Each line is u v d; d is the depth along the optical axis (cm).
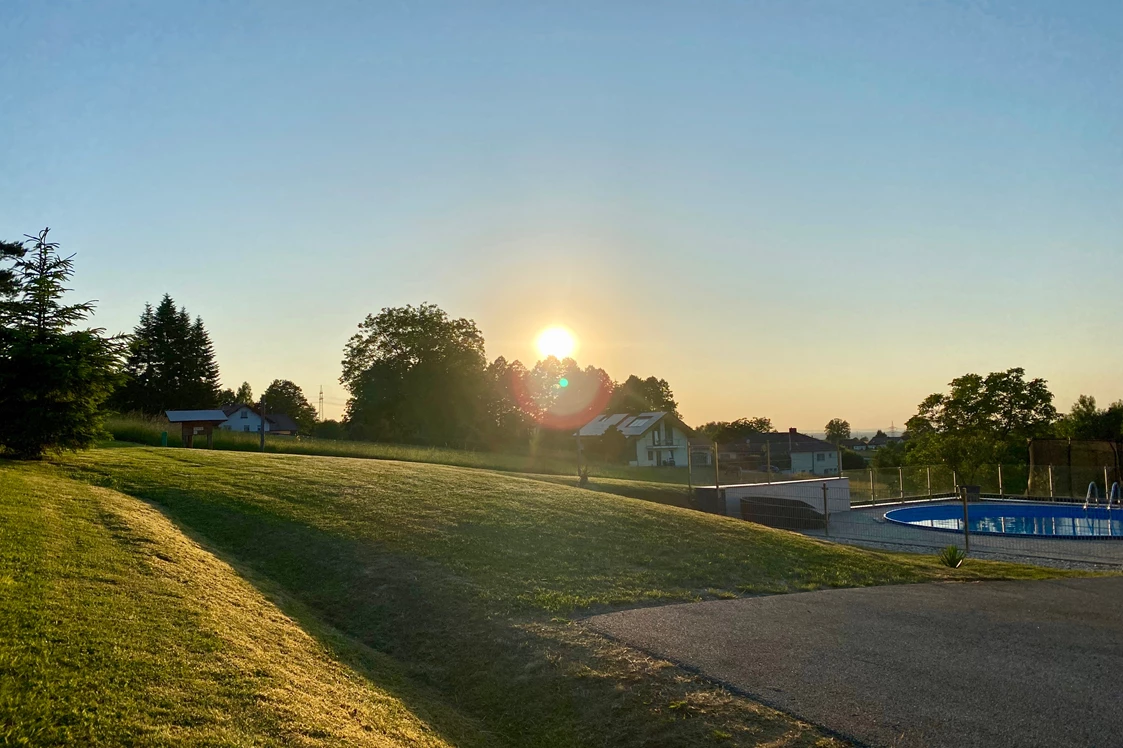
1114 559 1820
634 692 786
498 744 751
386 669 891
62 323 1922
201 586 956
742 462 3650
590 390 12069
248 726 598
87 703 571
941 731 667
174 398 8662
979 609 1109
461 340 7475
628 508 1867
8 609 704
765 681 791
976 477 4525
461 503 1752
